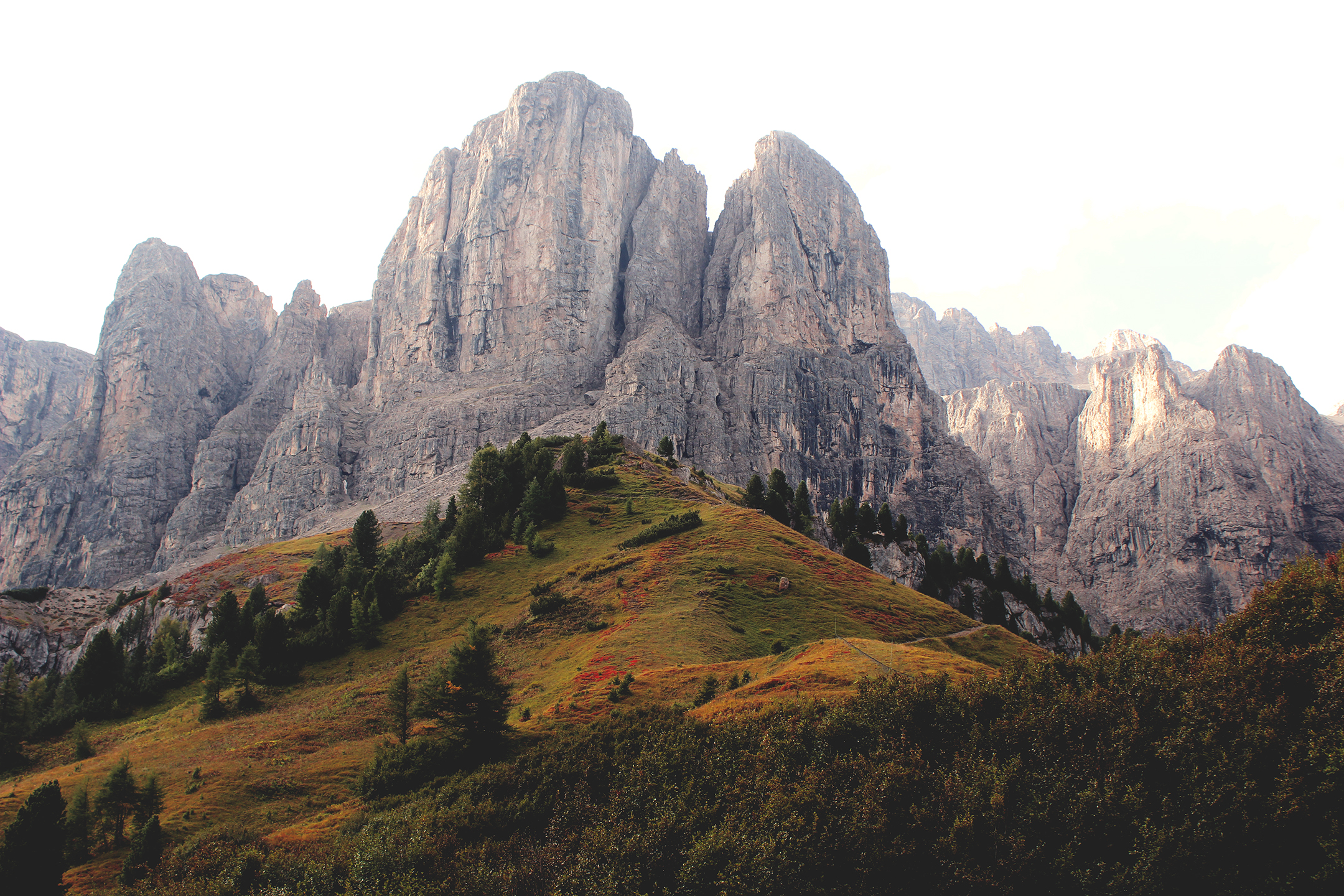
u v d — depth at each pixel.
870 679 44.53
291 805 53.84
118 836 52.97
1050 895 29.09
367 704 76.81
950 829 30.94
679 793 37.06
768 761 37.38
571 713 56.34
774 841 31.55
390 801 48.34
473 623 78.06
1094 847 30.06
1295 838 29.08
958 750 35.94
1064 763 33.56
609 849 33.34
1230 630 41.84
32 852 42.47
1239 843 29.05
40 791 44.25
